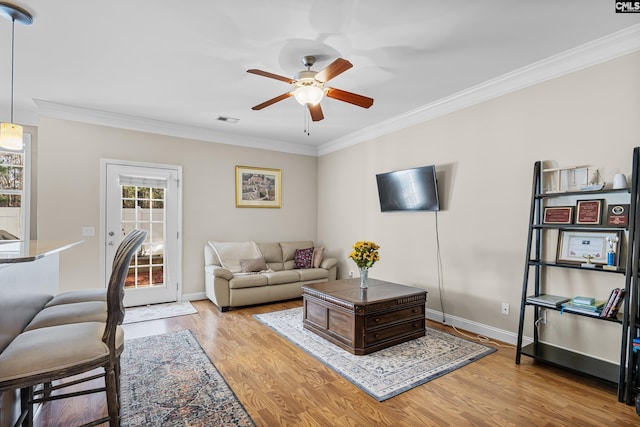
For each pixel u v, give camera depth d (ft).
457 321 12.03
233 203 17.33
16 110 13.57
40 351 4.54
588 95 8.75
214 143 16.76
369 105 9.53
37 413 6.68
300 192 19.70
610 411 6.82
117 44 8.40
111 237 14.14
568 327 9.13
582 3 6.79
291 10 7.02
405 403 7.15
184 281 15.89
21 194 13.80
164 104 12.84
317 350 9.96
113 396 5.12
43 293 7.56
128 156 14.51
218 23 7.48
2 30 7.68
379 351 9.89
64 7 6.85
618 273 7.98
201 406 7.00
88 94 11.82
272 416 6.66
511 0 6.70
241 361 9.21
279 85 10.98
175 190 15.70
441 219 12.66
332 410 6.88
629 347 7.13
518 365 8.97
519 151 10.23
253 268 15.88
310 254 17.81
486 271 11.13
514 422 6.48
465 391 7.64
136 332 11.54
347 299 10.05
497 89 10.71
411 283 13.89
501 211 10.70
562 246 9.09
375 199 15.84
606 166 8.40
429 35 8.02
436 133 12.84
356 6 6.89
